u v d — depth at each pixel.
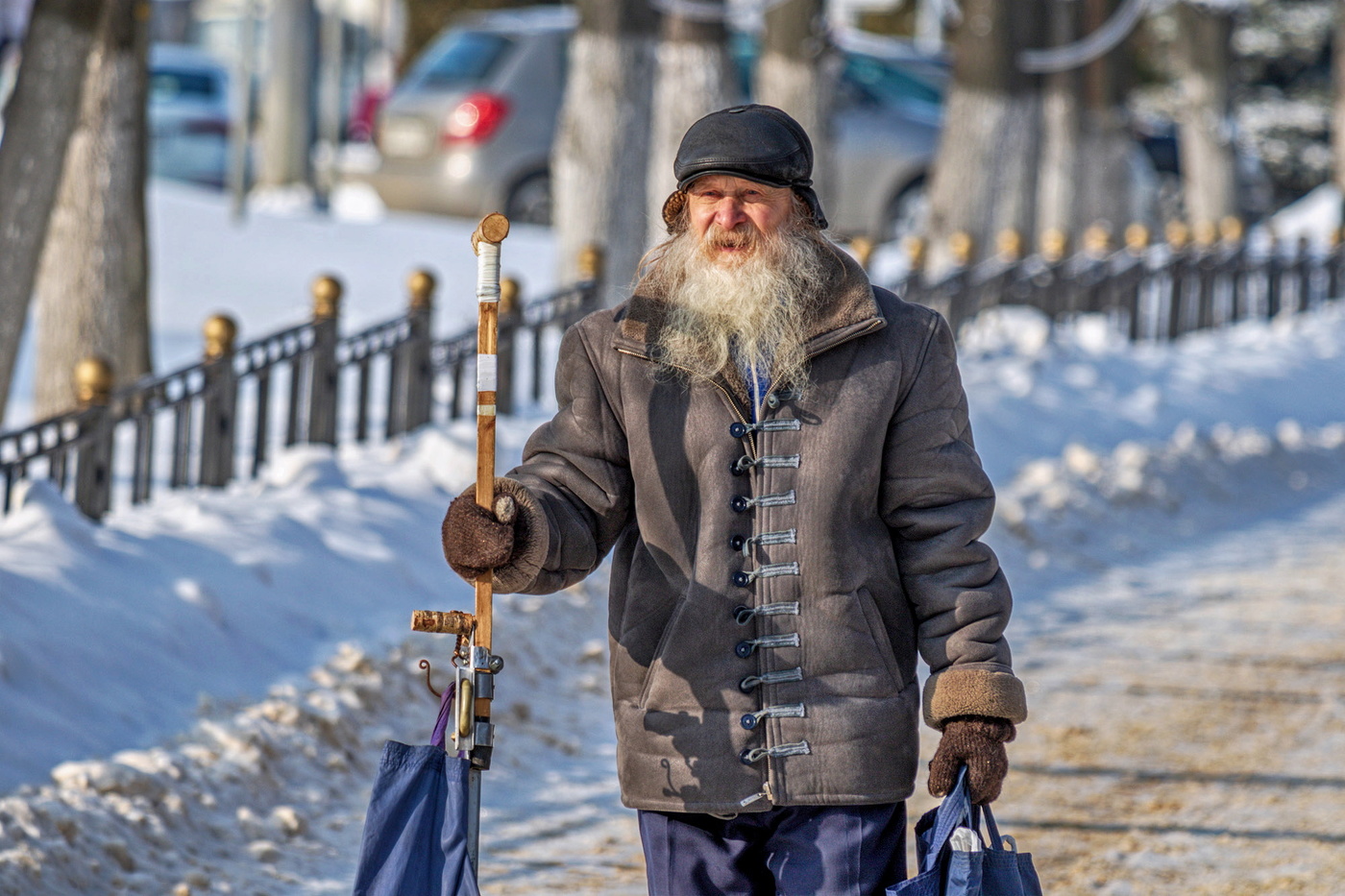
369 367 32.16
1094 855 17.59
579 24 45.91
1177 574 31.92
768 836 10.33
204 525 23.31
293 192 77.31
